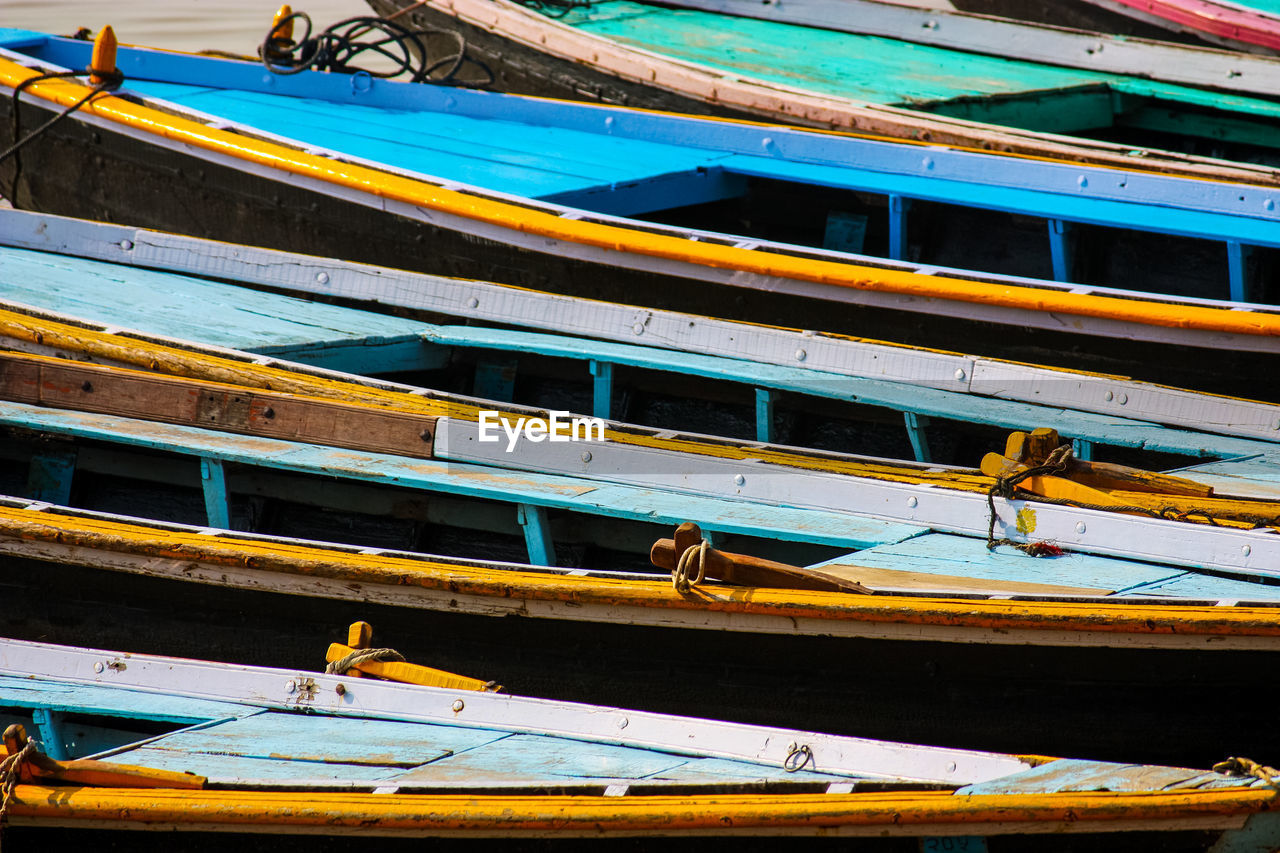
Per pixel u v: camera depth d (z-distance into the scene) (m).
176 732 10.47
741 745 9.95
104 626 12.53
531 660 11.73
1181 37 24.30
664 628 11.23
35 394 13.73
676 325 15.29
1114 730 10.87
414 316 16.59
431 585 11.39
